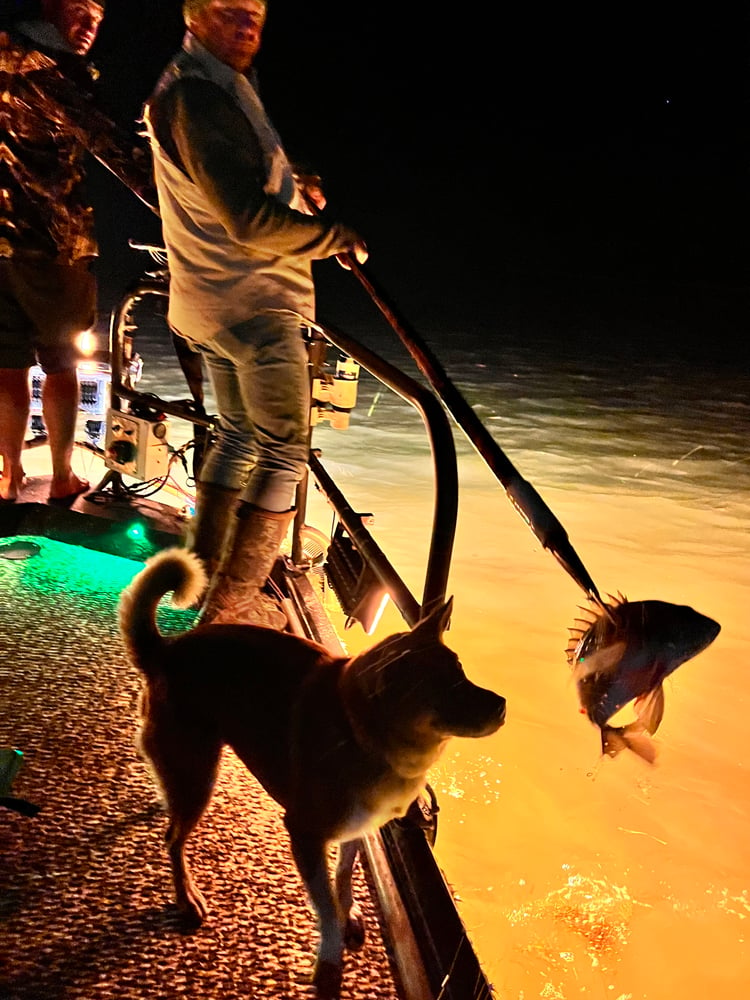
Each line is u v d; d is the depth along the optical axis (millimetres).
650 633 1953
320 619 3998
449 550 2686
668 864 3379
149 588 2447
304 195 4176
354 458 8406
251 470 3895
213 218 3428
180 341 4570
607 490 7914
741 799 3770
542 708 4324
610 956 2957
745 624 5332
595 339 17797
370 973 2359
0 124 4281
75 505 4891
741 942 3051
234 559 3648
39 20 4250
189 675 2408
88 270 4695
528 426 10289
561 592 5664
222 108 3219
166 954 2348
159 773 2445
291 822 2236
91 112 4246
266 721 2289
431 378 2957
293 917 2520
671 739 4160
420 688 2055
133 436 4812
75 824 2760
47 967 2268
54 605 4125
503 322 19516
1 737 3133
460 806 3629
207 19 3293
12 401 4770
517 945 2969
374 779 2139
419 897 2467
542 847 3428
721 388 13289
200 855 2701
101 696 3432
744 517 7320
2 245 4406
